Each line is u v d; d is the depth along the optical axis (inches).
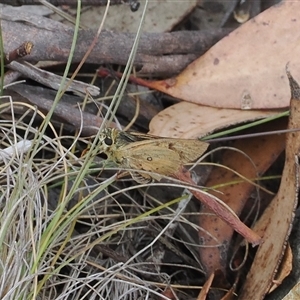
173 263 10.0
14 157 9.4
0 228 9.1
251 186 10.1
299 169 9.2
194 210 10.2
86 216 9.7
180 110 10.2
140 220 9.7
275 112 10.0
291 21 10.1
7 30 9.9
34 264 8.9
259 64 10.1
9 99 9.9
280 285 9.3
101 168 9.6
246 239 9.5
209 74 10.2
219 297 9.7
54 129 9.9
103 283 9.5
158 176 9.5
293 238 9.5
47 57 10.0
